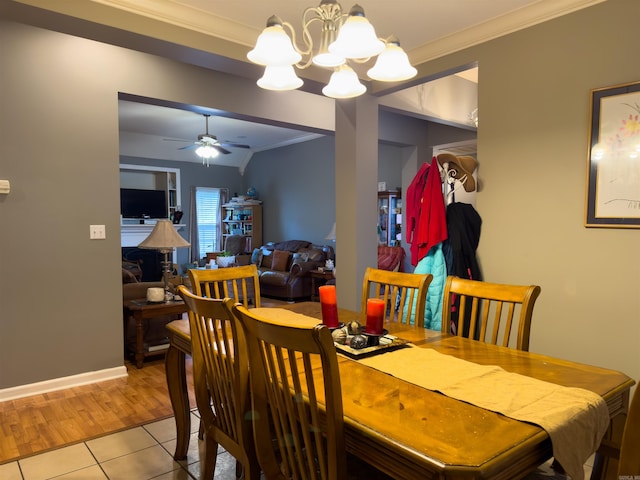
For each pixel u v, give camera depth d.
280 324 1.12
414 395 1.29
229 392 1.63
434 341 1.88
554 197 2.63
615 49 2.36
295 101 4.77
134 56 3.50
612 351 2.42
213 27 2.74
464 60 3.06
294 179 8.57
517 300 1.86
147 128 7.36
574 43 2.52
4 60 2.91
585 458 1.15
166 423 2.66
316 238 8.11
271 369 1.27
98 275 3.33
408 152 6.41
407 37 3.08
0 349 2.96
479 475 0.91
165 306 3.68
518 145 2.79
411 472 1.01
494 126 2.91
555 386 1.35
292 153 8.58
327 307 1.95
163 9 2.54
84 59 3.24
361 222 3.75
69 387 3.21
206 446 1.88
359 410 1.20
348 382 1.40
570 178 2.56
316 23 2.83
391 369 1.51
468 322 2.89
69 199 3.19
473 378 1.42
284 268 7.26
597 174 2.43
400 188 6.62
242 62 2.93
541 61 2.66
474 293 2.02
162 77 3.69
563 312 2.61
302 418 1.19
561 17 2.57
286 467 1.37
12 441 2.44
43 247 3.10
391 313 2.39
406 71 2.01
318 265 6.86
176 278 4.44
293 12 2.68
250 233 9.29
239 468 2.07
